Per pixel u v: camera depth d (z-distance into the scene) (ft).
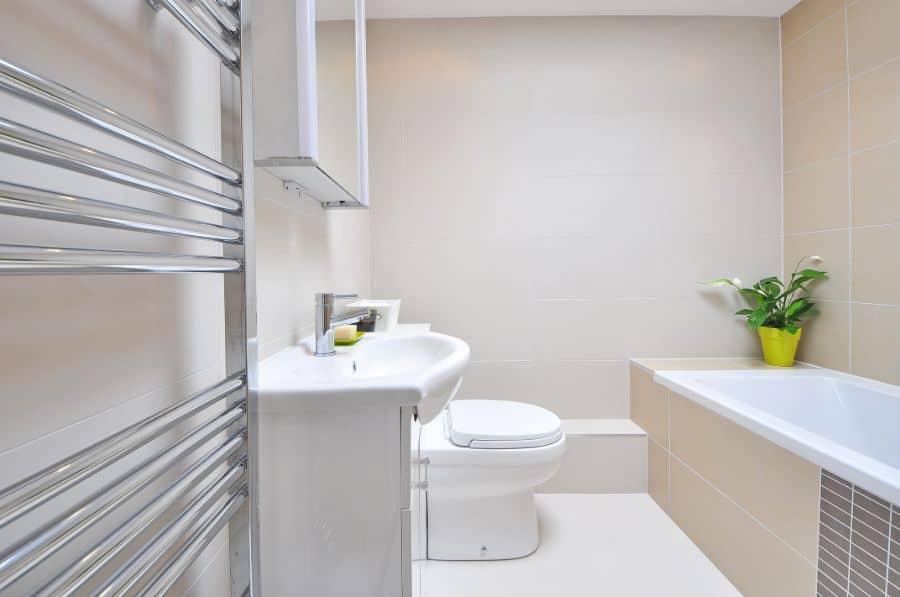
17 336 1.27
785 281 7.64
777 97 7.68
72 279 1.46
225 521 1.92
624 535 6.07
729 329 7.73
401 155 7.69
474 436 5.12
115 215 1.25
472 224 7.73
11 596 1.25
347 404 2.44
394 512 2.60
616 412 7.77
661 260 7.74
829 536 3.94
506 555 5.54
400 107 7.68
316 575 2.61
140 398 1.80
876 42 5.99
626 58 7.67
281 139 2.75
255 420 2.23
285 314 3.75
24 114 1.30
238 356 2.18
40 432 1.34
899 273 5.77
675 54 7.66
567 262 7.74
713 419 5.52
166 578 1.48
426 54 7.66
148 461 1.42
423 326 6.22
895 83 5.77
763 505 4.70
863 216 6.23
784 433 4.30
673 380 6.22
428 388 2.52
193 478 1.69
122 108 1.72
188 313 2.17
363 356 3.75
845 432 6.06
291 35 2.73
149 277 1.87
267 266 3.37
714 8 7.46
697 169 7.70
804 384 6.45
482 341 7.75
